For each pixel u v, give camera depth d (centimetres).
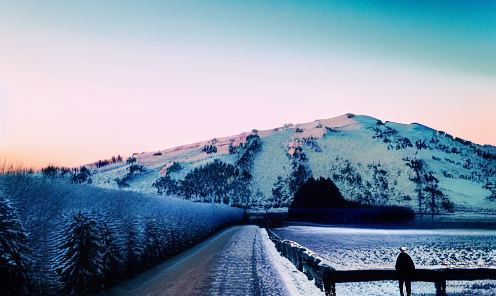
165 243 2233
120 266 1462
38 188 1198
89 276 1232
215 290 1310
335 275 1223
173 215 2544
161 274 1689
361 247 3344
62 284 1162
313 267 1470
